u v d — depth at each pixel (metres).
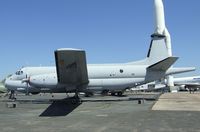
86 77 30.58
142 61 38.31
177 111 23.33
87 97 42.50
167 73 37.12
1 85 54.31
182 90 93.81
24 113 23.39
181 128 14.80
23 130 14.76
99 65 37.50
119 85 36.34
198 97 44.38
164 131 13.91
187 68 37.22
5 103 33.22
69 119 19.25
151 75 36.81
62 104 31.02
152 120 18.05
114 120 18.30
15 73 38.62
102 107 27.50
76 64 27.95
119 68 36.78
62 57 26.91
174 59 34.88
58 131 14.34
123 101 34.06
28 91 37.72
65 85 34.09
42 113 23.31
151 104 30.12
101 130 14.43
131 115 20.94
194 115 20.59
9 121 18.50
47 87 34.97
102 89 36.06
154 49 38.91
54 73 35.47
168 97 44.03
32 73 38.09
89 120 18.53
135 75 36.62
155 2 77.88
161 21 77.06
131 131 13.99
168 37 75.44
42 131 14.40
